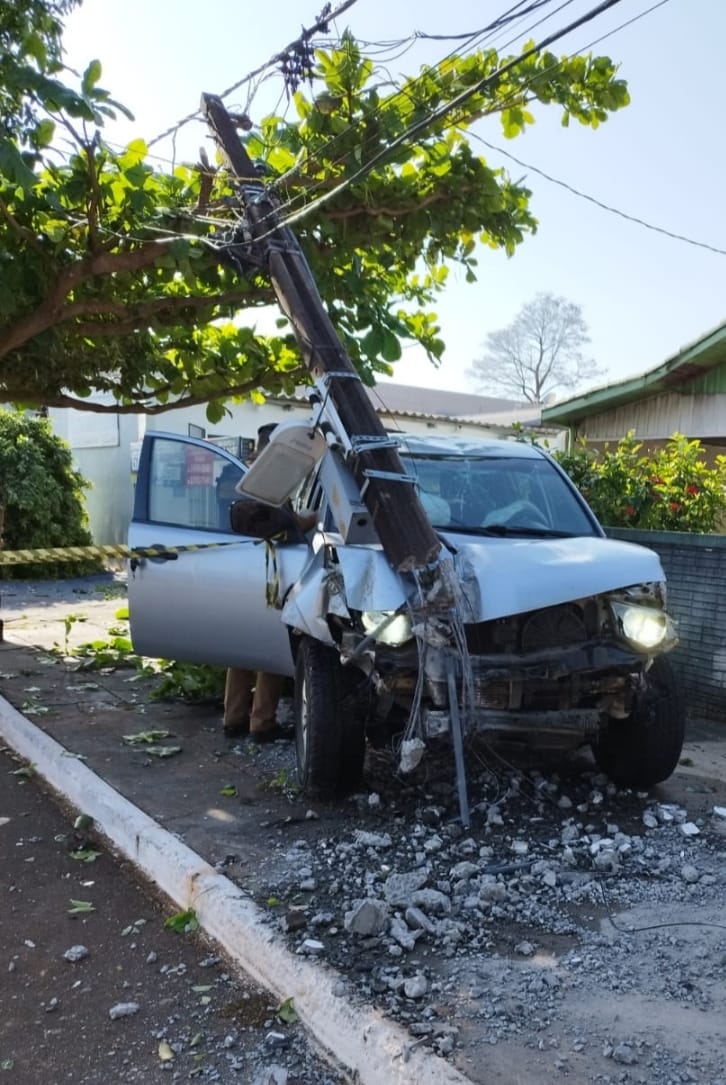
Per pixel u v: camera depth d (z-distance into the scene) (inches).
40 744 239.5
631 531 288.4
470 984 124.6
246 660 235.0
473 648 172.6
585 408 424.2
